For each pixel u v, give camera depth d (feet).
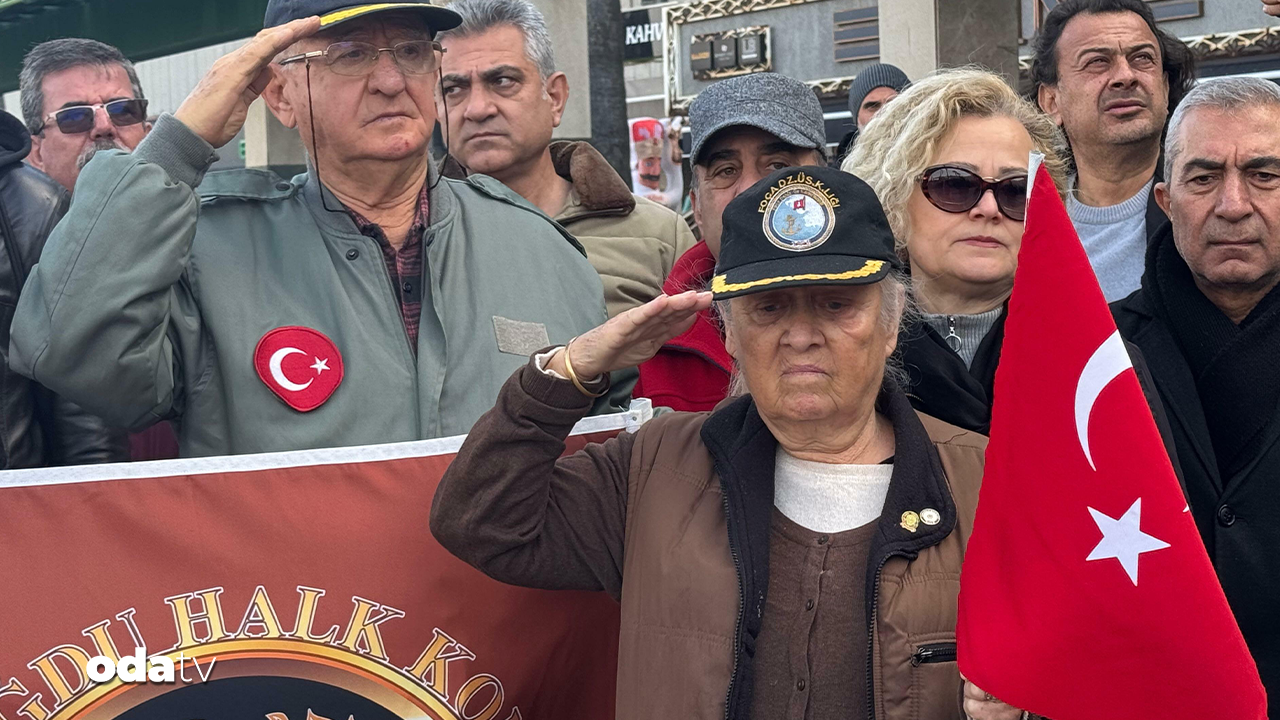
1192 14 27.20
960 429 7.48
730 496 7.09
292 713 7.89
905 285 8.28
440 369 8.50
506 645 8.18
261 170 8.83
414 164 8.73
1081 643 6.19
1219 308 9.48
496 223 9.29
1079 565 6.23
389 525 8.05
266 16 8.80
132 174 7.61
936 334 8.37
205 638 7.80
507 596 8.17
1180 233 9.46
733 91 11.00
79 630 7.66
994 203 8.32
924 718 6.60
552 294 9.19
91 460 9.75
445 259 8.82
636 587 7.18
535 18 12.67
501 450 7.13
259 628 7.86
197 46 28.60
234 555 7.86
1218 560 8.93
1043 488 6.37
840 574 6.95
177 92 35.47
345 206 8.66
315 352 8.23
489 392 8.57
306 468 8.01
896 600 6.72
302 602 7.91
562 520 7.47
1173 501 6.18
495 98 12.34
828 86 33.65
